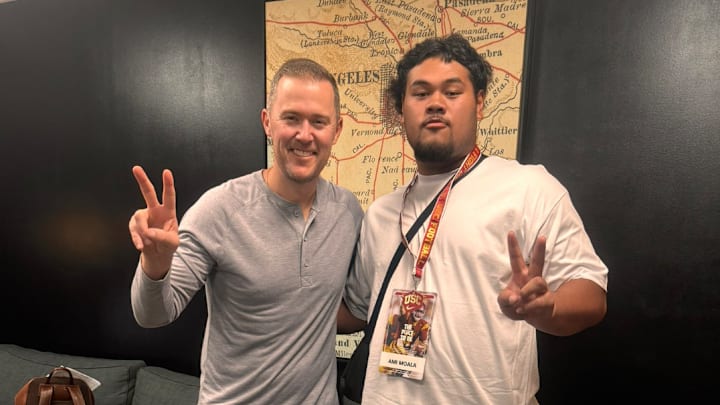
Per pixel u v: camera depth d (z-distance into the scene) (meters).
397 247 1.09
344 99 1.73
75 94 2.18
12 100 2.29
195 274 1.05
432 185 1.10
